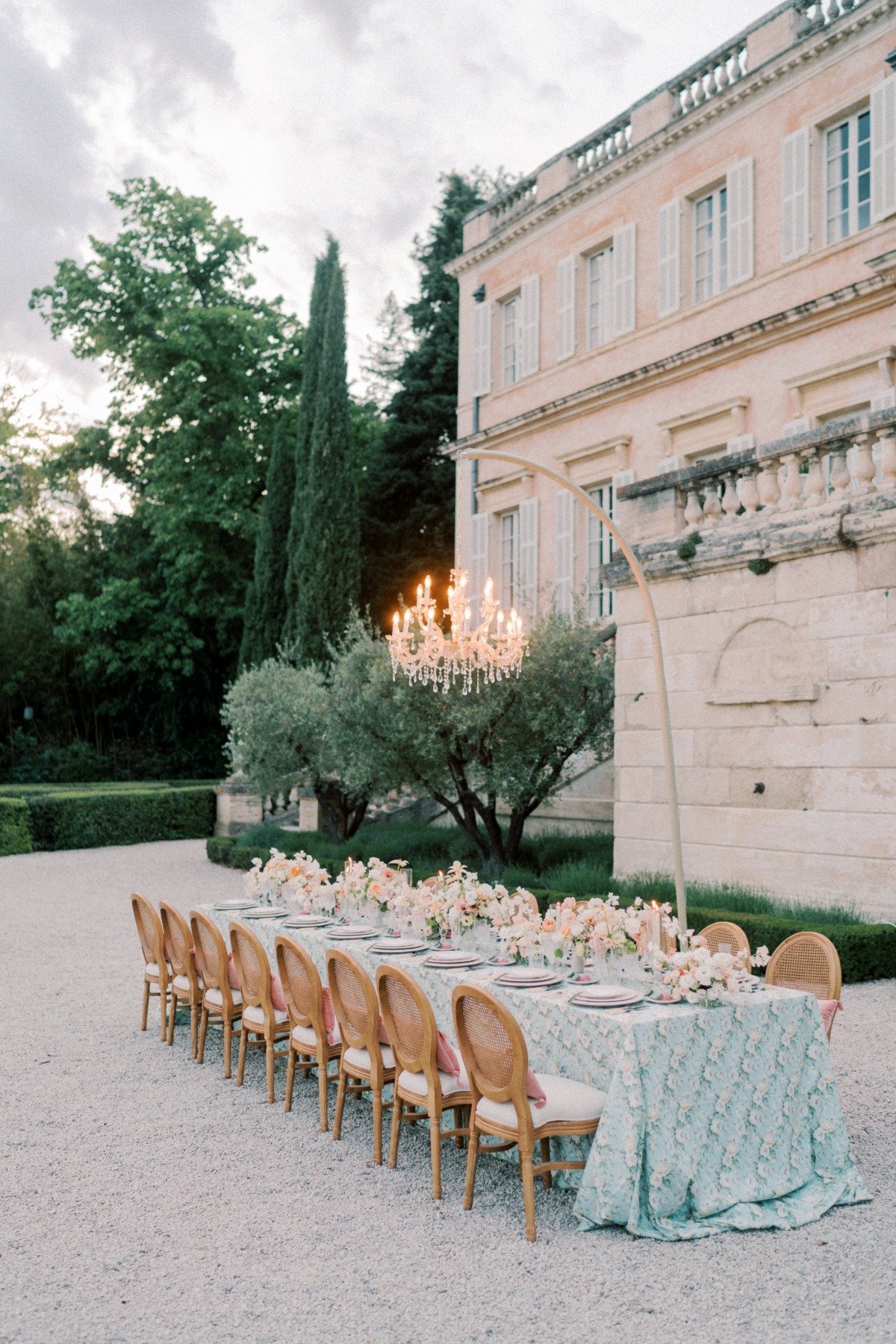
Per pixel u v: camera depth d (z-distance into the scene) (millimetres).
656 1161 4723
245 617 28062
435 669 10398
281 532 27812
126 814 24266
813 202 16062
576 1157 5199
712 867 11734
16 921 13578
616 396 18891
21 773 32156
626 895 11750
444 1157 5719
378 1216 4906
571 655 14391
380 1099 5668
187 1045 7973
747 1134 5000
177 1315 3986
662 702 8008
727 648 11656
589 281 20344
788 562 11016
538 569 20609
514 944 6172
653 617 8023
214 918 8664
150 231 29719
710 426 17281
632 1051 4754
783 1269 4309
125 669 32406
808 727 10805
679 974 5129
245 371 30438
